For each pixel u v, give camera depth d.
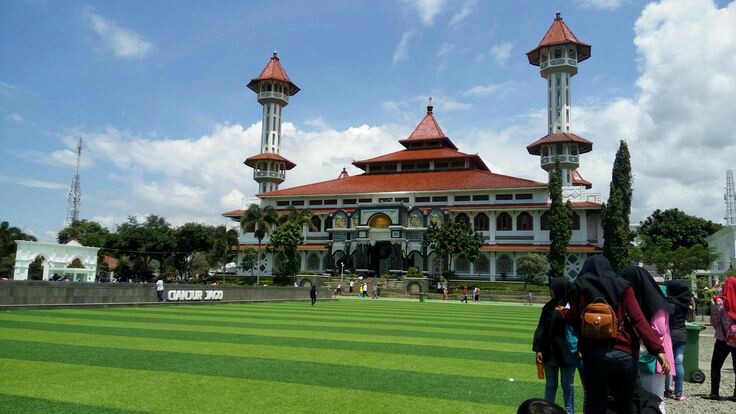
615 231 65.44
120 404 8.52
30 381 9.95
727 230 53.91
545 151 86.88
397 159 92.19
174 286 33.81
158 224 96.62
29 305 25.44
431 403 9.11
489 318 29.53
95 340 15.31
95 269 58.66
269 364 12.20
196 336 16.89
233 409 8.41
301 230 81.69
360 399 9.26
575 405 9.41
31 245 52.03
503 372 12.05
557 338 8.28
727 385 12.41
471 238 70.69
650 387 8.30
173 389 9.59
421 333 19.88
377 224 80.12
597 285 6.09
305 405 8.77
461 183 82.50
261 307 34.25
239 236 92.12
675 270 51.25
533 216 77.88
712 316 10.94
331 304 41.91
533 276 68.12
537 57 91.06
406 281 68.38
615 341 5.80
